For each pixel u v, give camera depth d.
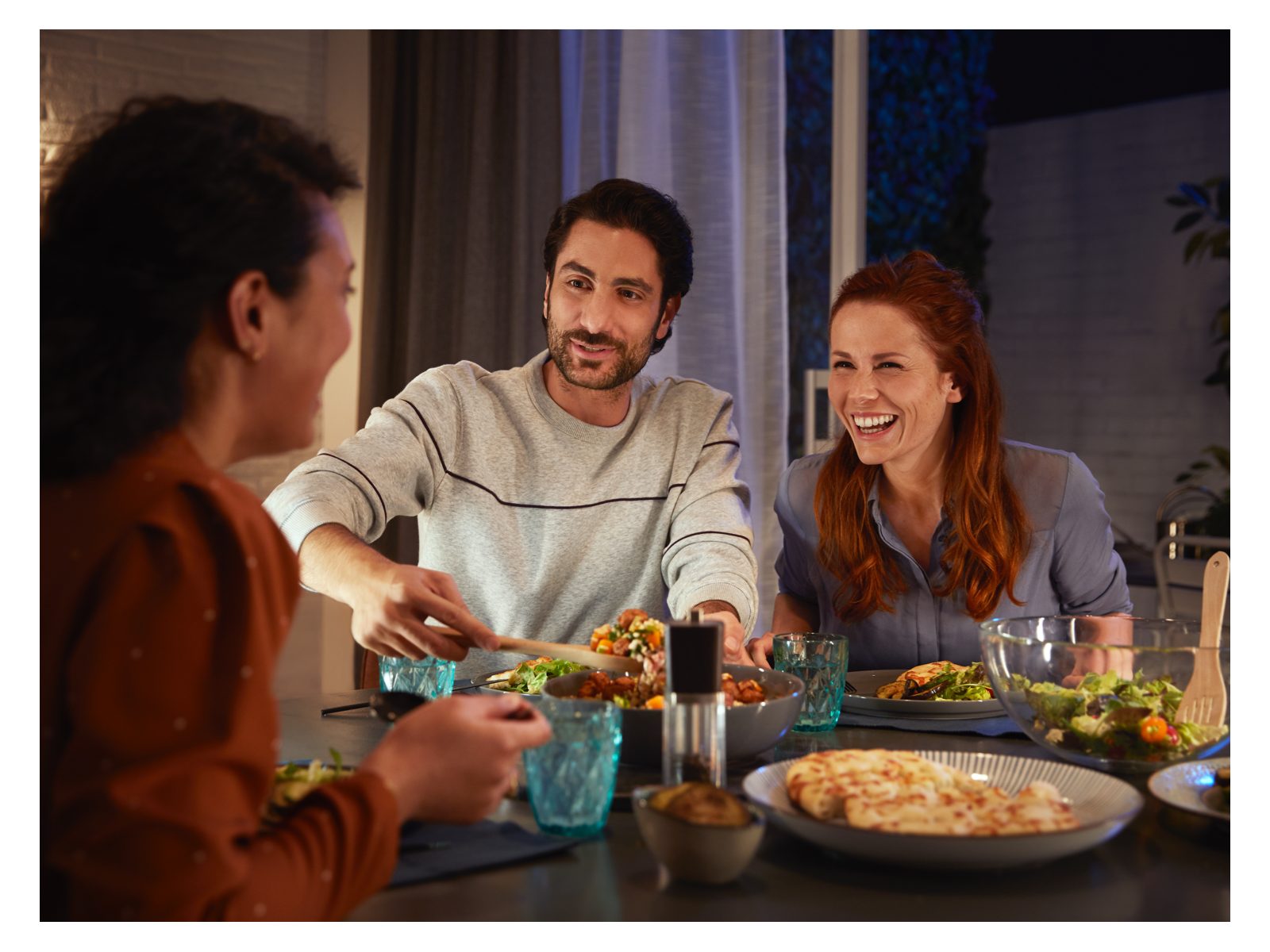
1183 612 4.16
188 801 0.66
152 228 0.76
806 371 3.45
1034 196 5.61
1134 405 5.39
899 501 1.80
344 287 0.88
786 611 1.93
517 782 1.07
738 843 0.83
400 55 3.65
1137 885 0.86
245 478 3.53
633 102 3.35
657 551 1.94
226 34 3.50
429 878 0.86
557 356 1.83
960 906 0.82
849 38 3.37
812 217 3.45
